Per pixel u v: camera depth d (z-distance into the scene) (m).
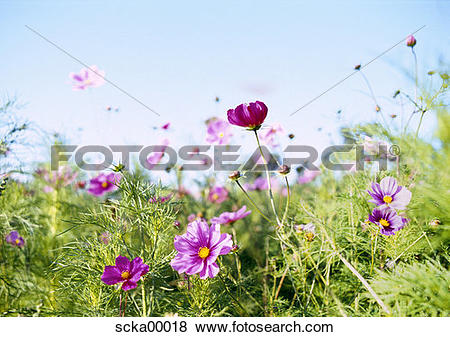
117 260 0.79
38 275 0.98
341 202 0.96
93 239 0.88
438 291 0.71
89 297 0.84
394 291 0.73
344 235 0.89
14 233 1.02
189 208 1.21
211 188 1.30
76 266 0.85
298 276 0.87
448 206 0.77
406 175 0.89
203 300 0.84
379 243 0.85
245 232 1.12
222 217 0.96
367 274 0.83
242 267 0.98
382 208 0.81
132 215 0.88
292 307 0.83
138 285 0.85
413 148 0.82
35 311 0.87
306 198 1.12
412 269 0.75
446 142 0.78
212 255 0.78
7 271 1.00
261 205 1.22
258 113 0.80
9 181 1.07
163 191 0.91
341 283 0.85
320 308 0.82
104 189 1.10
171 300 0.85
